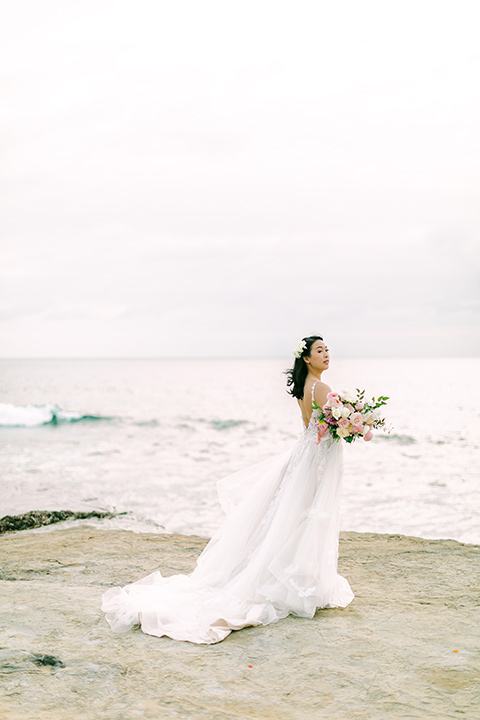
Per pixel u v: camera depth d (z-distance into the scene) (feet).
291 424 94.68
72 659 10.12
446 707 8.43
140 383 274.16
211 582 13.46
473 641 10.72
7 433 76.89
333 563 12.88
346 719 8.18
